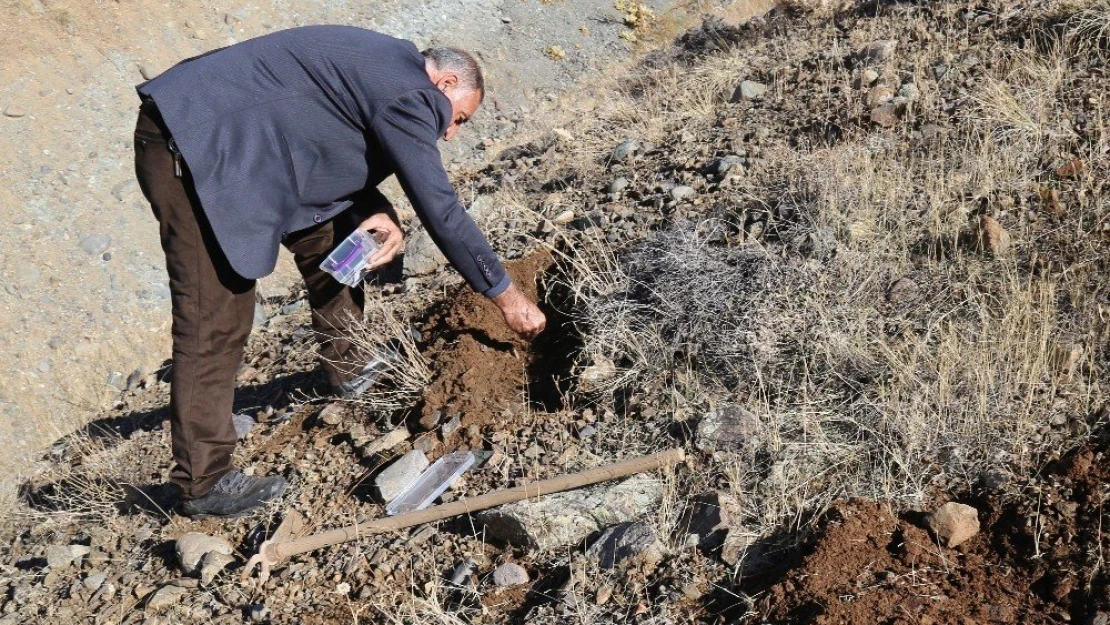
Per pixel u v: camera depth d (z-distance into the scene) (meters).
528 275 4.27
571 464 3.27
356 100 3.02
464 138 6.74
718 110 5.61
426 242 4.85
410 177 3.03
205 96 3.00
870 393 3.14
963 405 3.00
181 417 3.31
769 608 2.53
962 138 4.36
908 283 3.53
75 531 3.72
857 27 6.19
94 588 3.36
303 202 3.21
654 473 3.10
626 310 3.78
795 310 3.50
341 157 3.14
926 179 4.08
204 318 3.21
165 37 6.51
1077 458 2.71
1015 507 2.66
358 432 3.74
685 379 3.41
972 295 3.37
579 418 3.46
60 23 6.16
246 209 3.04
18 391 4.86
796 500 2.83
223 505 3.46
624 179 4.93
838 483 2.90
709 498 2.91
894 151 4.39
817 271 3.62
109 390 4.97
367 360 3.89
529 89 7.24
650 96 6.26
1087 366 3.04
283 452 3.78
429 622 2.80
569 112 6.74
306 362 4.46
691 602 2.68
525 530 2.99
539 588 2.89
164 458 4.02
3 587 3.51
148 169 3.03
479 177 5.91
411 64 3.07
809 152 4.67
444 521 3.21
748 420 3.13
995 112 4.38
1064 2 5.28
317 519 3.40
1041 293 3.25
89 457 4.12
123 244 5.54
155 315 5.36
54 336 5.11
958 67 5.04
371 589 3.03
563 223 4.70
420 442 3.56
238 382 4.50
